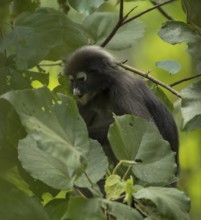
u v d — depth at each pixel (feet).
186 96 19.53
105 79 27.48
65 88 25.18
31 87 20.81
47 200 18.17
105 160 15.97
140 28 24.93
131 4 44.37
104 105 27.99
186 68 43.34
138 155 16.89
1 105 17.54
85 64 27.22
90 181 15.38
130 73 28.78
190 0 22.03
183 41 20.90
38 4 23.90
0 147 17.40
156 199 15.70
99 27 24.77
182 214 15.83
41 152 15.30
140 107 26.73
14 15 23.62
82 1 20.90
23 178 17.46
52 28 20.17
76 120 15.19
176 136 28.17
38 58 19.63
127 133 16.98
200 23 22.21
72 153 14.58
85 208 14.53
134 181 17.15
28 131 14.39
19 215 14.33
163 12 29.89
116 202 15.55
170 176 16.81
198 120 20.07
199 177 42.55
